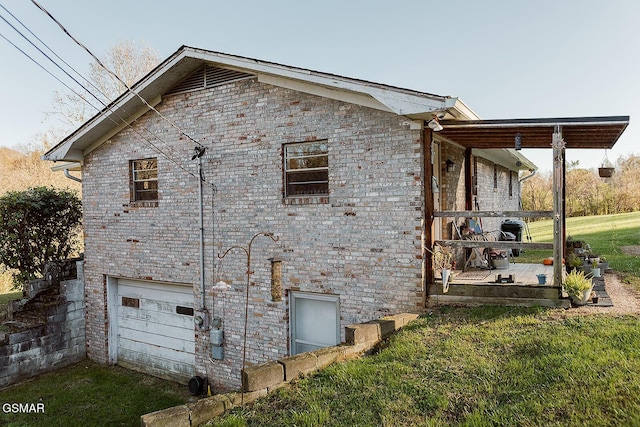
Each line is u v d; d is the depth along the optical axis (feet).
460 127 22.08
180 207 29.63
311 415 13.21
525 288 20.99
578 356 14.73
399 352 17.25
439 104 18.88
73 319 34.30
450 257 24.68
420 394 13.97
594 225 76.43
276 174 25.57
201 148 28.25
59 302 33.24
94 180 34.22
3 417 24.71
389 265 22.25
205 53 25.90
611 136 25.26
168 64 27.37
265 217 26.11
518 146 23.80
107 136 33.09
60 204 36.91
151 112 30.78
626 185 100.83
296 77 22.97
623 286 26.04
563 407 12.22
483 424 11.98
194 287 29.09
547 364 14.61
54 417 24.82
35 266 36.47
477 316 20.11
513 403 12.84
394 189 21.91
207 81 28.17
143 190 32.12
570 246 38.96
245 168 26.76
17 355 30.32
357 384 15.08
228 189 27.48
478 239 33.17
